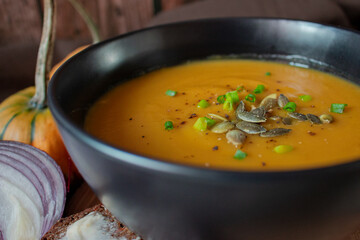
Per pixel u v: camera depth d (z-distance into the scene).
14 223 0.24
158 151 0.20
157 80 0.27
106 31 0.55
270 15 0.42
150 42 0.27
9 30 0.52
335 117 0.22
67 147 0.18
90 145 0.15
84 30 0.54
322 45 0.26
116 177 0.16
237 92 0.24
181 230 0.16
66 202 0.25
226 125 0.21
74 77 0.22
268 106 0.23
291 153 0.20
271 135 0.21
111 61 0.25
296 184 0.14
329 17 0.42
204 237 0.16
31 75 0.42
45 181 0.25
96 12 0.53
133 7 0.54
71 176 0.28
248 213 0.15
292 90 0.25
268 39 0.28
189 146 0.21
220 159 0.20
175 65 0.28
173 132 0.22
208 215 0.15
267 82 0.26
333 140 0.21
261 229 0.15
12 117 0.29
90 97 0.24
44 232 0.25
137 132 0.22
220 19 0.28
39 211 0.25
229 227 0.16
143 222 0.17
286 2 0.43
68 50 0.44
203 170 0.14
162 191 0.15
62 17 0.52
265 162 0.19
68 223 0.23
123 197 0.16
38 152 0.25
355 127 0.22
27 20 0.52
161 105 0.24
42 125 0.28
